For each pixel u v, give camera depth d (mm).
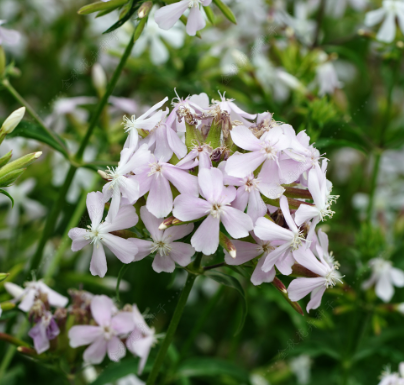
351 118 640
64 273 570
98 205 379
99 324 430
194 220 364
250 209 366
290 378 653
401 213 622
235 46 691
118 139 616
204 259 437
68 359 439
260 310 669
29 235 609
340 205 760
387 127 663
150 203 368
